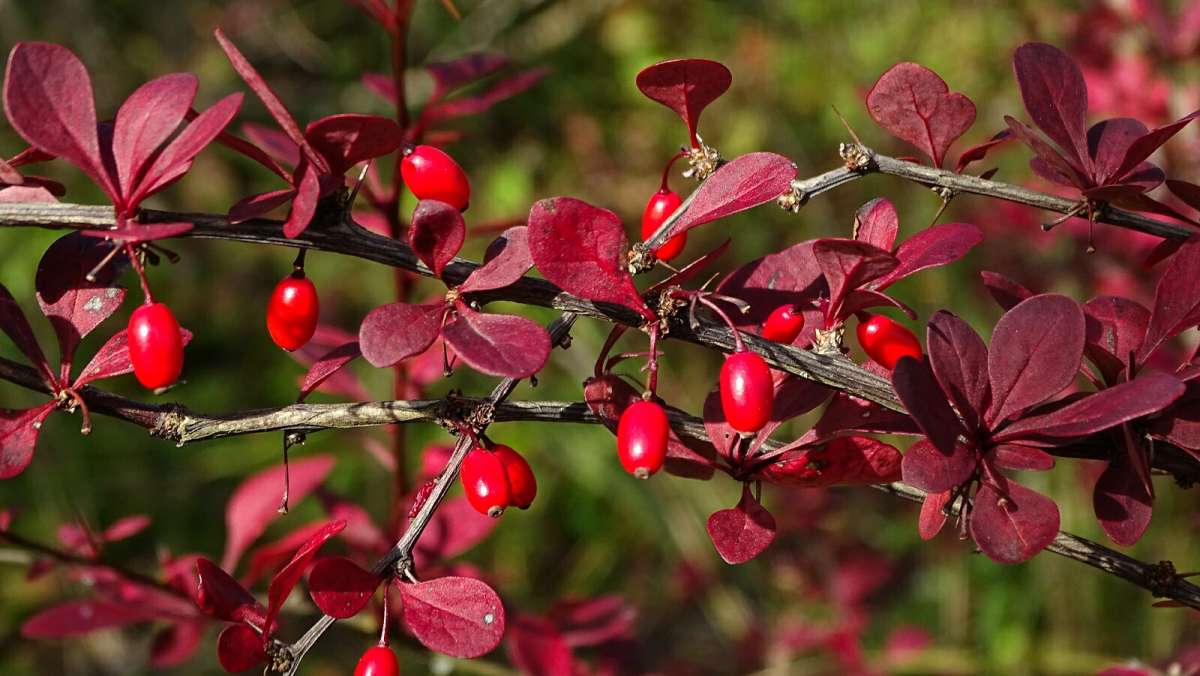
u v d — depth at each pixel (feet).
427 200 1.35
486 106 1.83
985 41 3.93
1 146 3.96
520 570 3.56
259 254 4.35
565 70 4.65
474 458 1.38
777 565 3.02
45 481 3.54
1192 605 1.44
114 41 4.56
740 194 1.40
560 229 1.36
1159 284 1.42
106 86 4.44
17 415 1.40
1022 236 2.92
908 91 1.45
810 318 1.45
